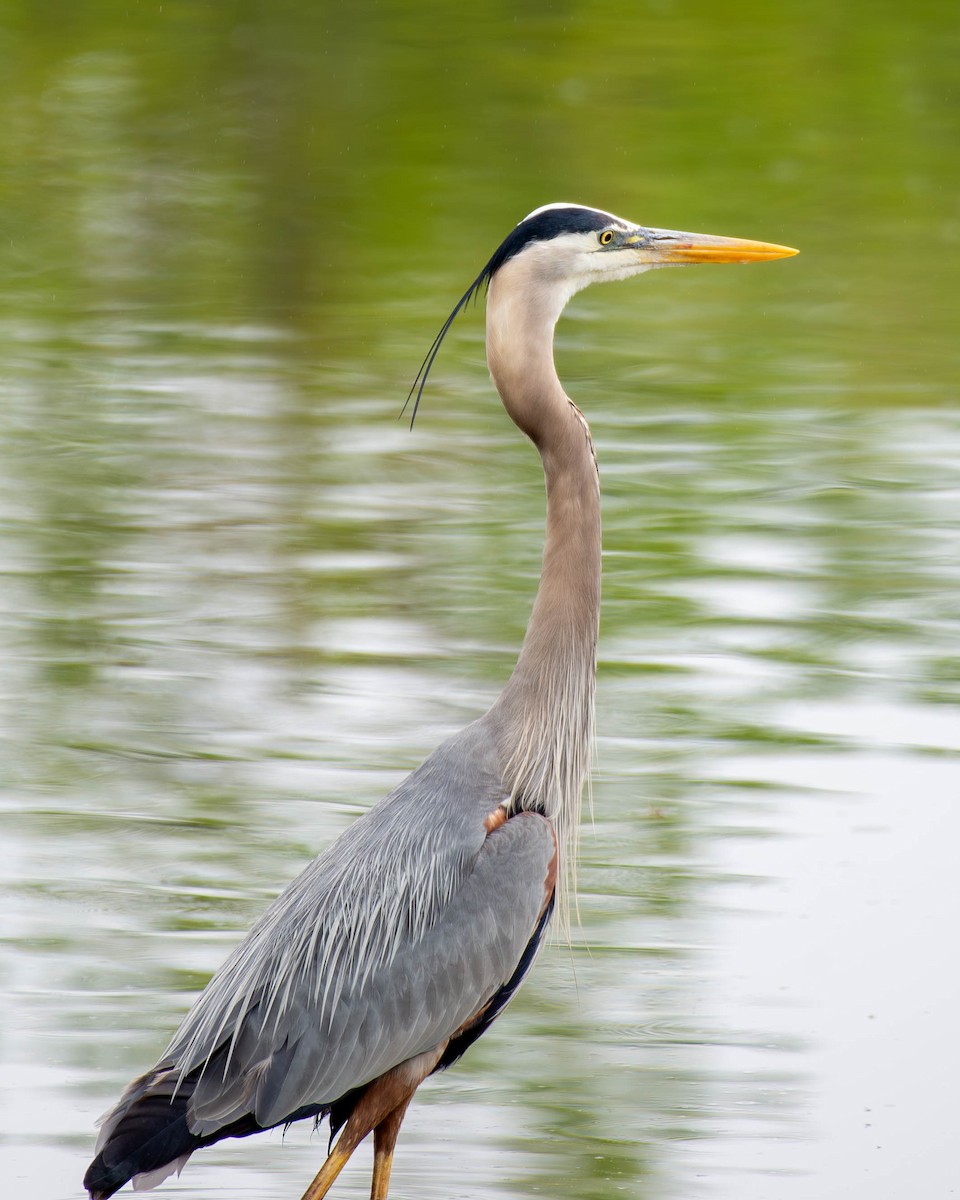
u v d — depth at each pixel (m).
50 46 32.59
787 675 13.15
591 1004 9.06
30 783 11.41
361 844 7.46
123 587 14.92
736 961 9.38
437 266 24.91
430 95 30.73
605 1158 7.77
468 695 12.85
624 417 19.41
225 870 10.27
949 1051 8.60
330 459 18.33
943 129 29.59
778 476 17.73
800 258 25.03
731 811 11.05
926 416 19.66
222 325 22.91
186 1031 7.30
